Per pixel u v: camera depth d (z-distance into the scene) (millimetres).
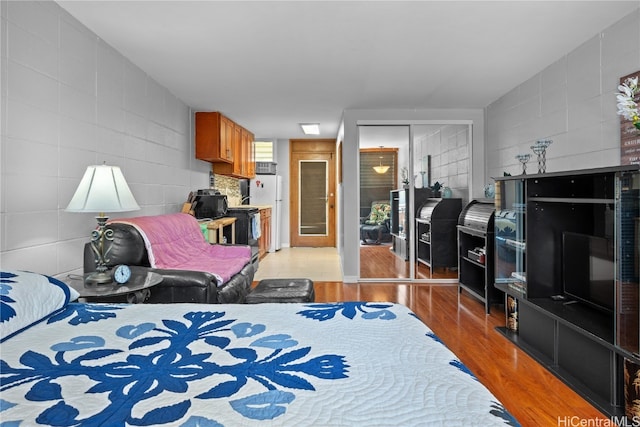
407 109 5031
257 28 2689
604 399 2043
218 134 5105
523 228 2828
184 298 2537
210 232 4406
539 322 2664
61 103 2428
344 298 4195
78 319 1391
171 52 3129
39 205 2236
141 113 3561
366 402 813
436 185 5062
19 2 2070
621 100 2074
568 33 2781
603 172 2029
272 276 5406
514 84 3994
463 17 2537
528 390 2176
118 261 2676
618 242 1918
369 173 5090
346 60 3299
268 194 7711
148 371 964
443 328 3195
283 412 771
